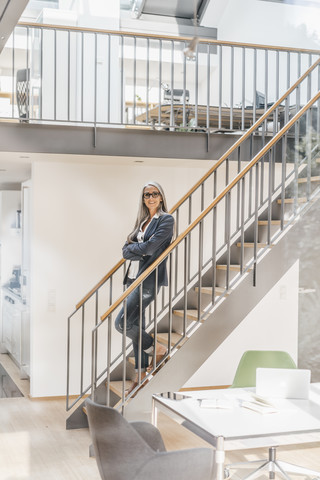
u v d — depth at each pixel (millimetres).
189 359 4613
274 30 8711
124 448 2984
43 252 6359
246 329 6949
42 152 5613
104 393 5277
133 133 5863
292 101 8141
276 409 3371
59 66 7914
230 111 6207
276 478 4039
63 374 6398
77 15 7875
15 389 6754
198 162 6312
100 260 6539
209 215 6898
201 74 10352
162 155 5934
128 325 4848
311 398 3705
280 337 7043
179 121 7105
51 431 5191
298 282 6973
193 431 3174
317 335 6891
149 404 4539
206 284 5559
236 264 5684
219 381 6875
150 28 9828
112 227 6574
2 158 6070
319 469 4262
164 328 5465
